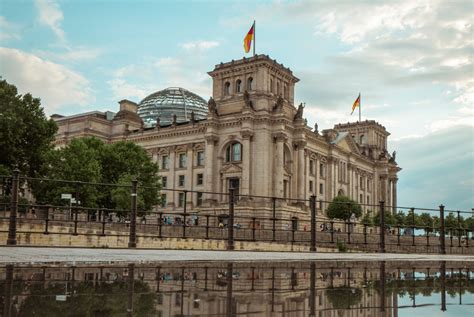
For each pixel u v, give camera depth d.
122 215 74.12
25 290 10.02
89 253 26.14
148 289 10.53
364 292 10.67
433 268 20.44
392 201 164.62
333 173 130.62
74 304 8.23
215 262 21.64
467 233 55.78
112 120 128.50
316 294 10.18
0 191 71.06
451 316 7.58
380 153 161.12
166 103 149.12
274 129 105.69
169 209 117.12
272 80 111.44
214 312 7.67
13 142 63.97
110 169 85.06
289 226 101.44
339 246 47.88
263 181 102.75
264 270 17.11
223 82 113.56
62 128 127.31
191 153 115.75
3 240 36.88
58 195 69.00
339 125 167.88
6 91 66.00
